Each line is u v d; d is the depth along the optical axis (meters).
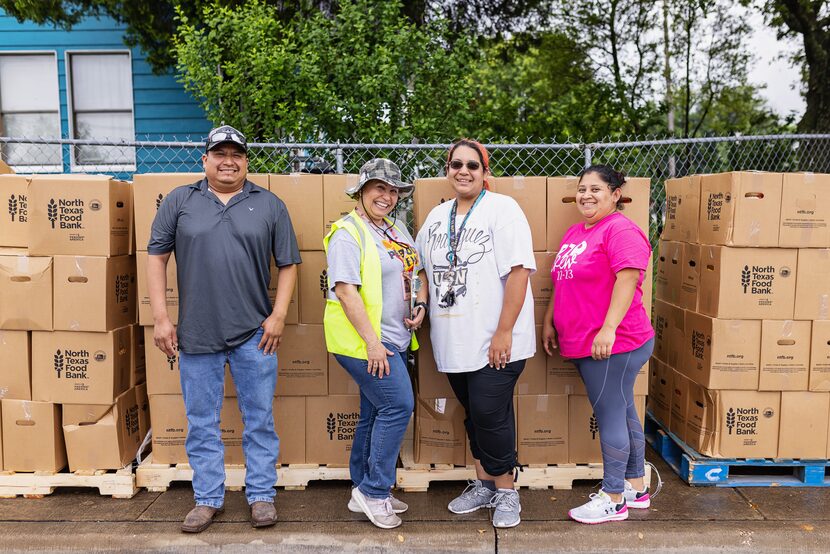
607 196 2.79
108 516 2.93
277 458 3.06
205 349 2.73
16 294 3.05
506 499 2.87
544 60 11.15
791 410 3.19
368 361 2.62
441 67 5.95
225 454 3.22
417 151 5.01
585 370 2.85
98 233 3.04
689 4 10.47
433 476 3.22
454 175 2.72
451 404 3.21
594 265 2.74
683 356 3.49
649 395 4.07
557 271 2.92
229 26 5.76
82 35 8.41
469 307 2.69
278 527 2.82
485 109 8.31
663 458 3.67
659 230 4.94
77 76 8.52
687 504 3.05
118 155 8.59
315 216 3.13
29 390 3.14
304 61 5.52
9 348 3.12
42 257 3.05
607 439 2.84
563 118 9.02
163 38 6.79
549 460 3.27
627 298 2.64
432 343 2.84
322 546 2.70
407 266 2.76
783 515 2.93
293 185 3.12
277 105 5.55
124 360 3.23
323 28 5.91
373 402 2.73
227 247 2.72
